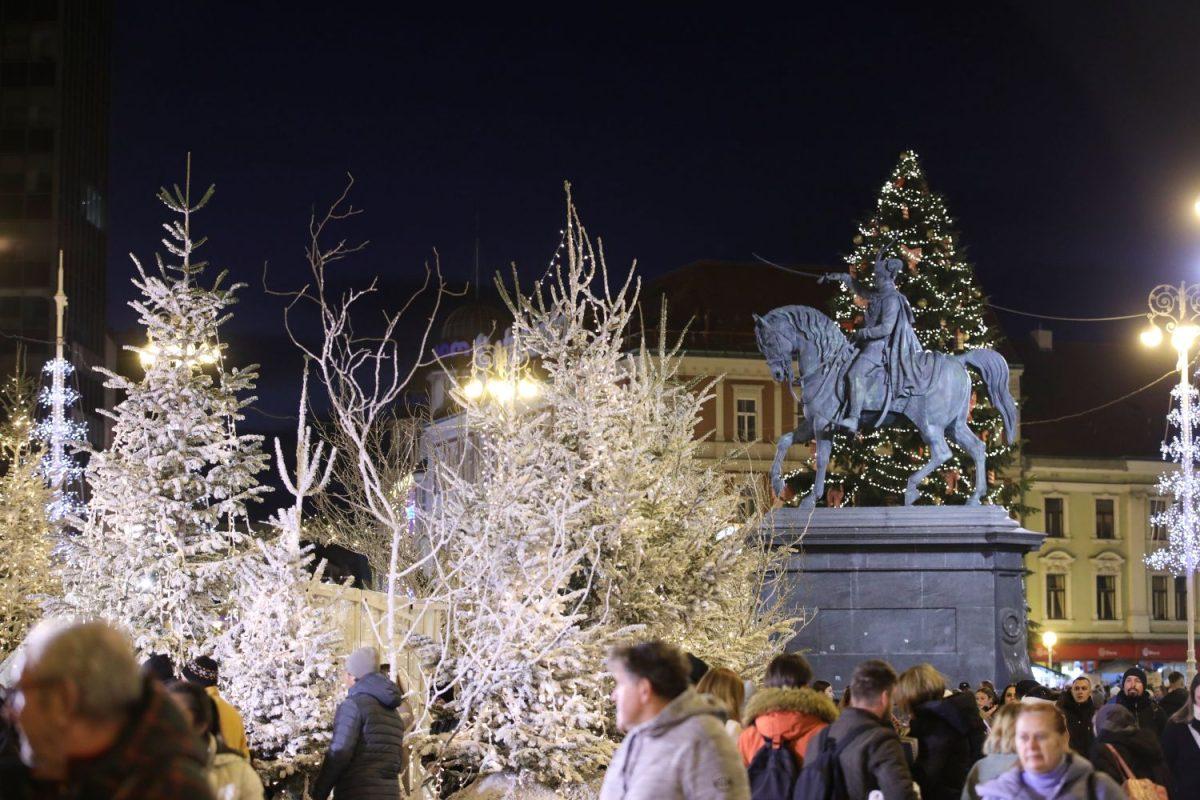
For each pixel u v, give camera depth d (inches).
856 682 305.0
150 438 493.4
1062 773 293.6
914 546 1056.8
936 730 356.5
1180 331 1306.6
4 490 730.8
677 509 658.2
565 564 543.5
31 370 2910.9
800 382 1083.9
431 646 556.7
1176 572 1743.4
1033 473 2923.2
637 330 2679.6
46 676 148.2
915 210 1921.8
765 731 314.7
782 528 1052.5
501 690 526.3
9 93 3009.4
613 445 632.4
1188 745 456.4
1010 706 318.3
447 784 541.6
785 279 2903.5
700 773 244.4
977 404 1856.5
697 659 396.5
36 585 700.0
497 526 535.8
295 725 446.3
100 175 3307.1
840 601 1053.8
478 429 603.2
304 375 494.9
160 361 496.7
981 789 298.2
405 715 500.1
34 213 2982.3
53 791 152.6
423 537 666.8
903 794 288.7
